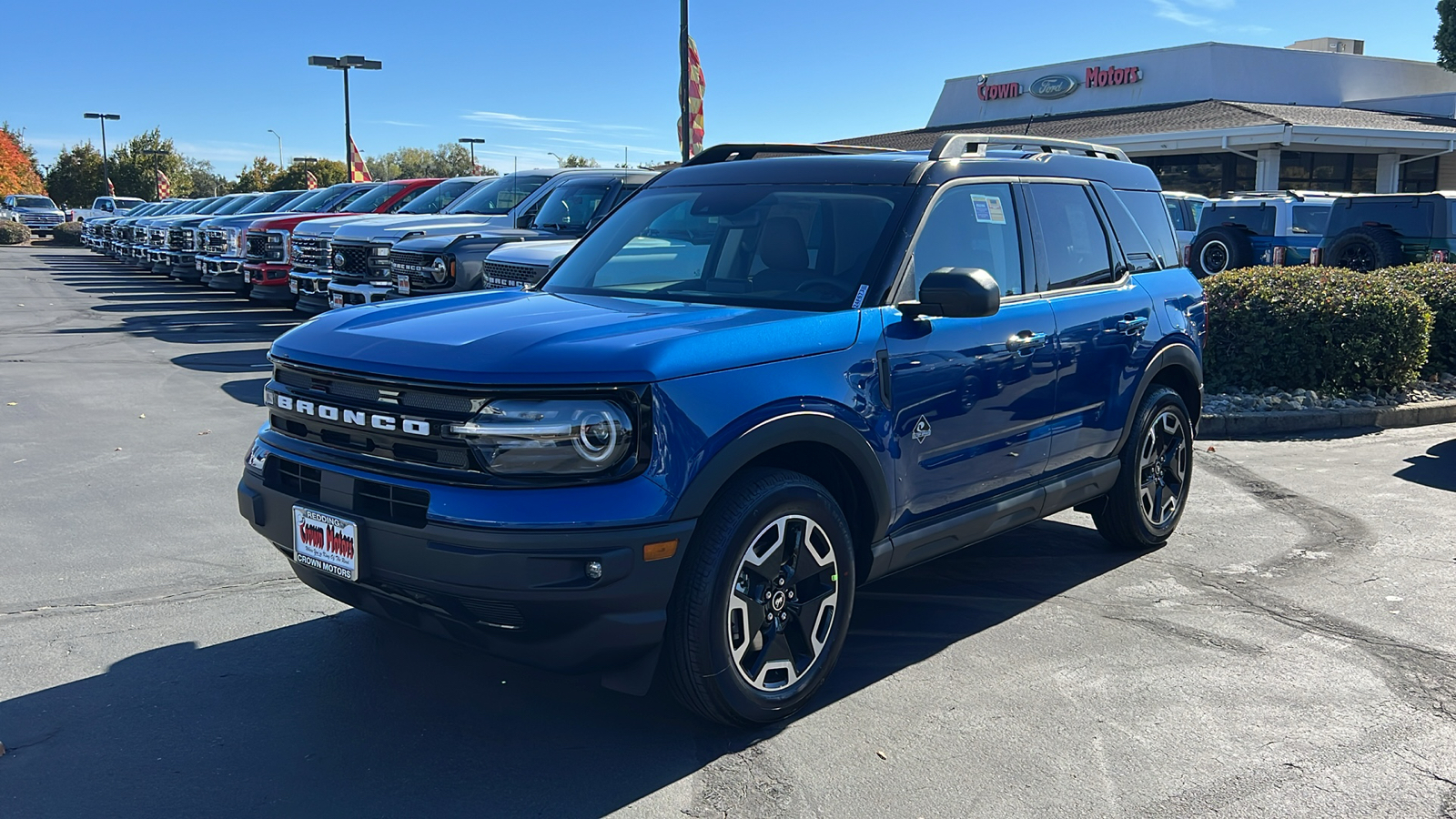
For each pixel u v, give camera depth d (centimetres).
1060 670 424
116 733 358
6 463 712
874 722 378
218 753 347
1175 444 582
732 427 338
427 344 346
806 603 374
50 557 529
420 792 326
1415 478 746
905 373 399
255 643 432
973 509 446
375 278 1225
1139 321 531
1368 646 450
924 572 545
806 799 327
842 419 372
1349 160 3142
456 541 315
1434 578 537
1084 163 539
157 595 482
